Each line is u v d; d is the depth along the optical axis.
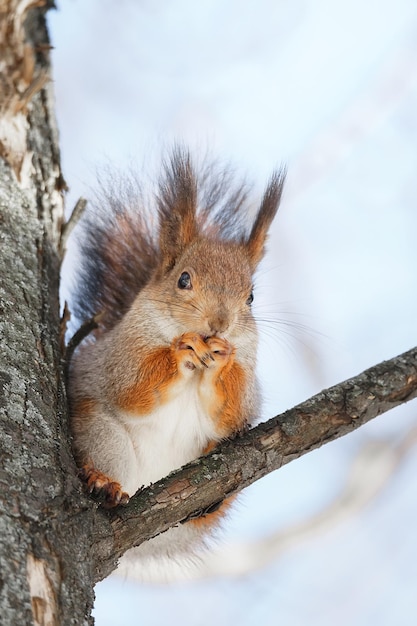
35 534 6.35
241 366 10.54
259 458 8.16
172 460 10.47
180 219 11.53
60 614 5.99
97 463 10.11
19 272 8.52
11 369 7.49
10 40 9.75
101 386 10.45
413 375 8.55
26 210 9.19
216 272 10.78
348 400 8.40
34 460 6.85
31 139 9.67
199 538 11.01
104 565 7.29
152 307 10.62
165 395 10.21
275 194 12.30
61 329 8.76
